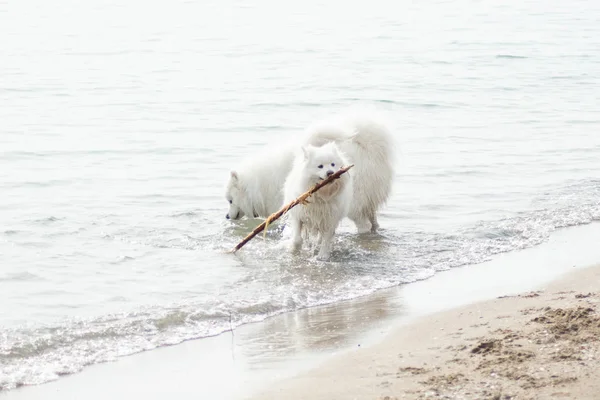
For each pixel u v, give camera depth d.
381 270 8.94
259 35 33.97
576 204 11.45
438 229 10.53
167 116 19.08
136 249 9.77
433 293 8.09
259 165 11.07
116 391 5.91
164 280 8.63
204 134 17.14
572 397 5.13
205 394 5.78
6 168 14.21
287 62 27.36
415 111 19.61
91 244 9.95
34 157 15.07
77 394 5.88
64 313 7.64
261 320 7.47
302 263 9.23
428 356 6.09
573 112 19.02
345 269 8.98
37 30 35.06
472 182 12.98
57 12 41.06
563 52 29.05
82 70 25.83
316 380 5.84
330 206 9.26
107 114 19.33
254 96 21.59
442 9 44.16
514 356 5.83
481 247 9.69
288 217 10.56
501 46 30.75
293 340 6.88
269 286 8.43
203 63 27.16
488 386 5.38
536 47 30.34
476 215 11.12
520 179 13.07
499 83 23.38
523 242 9.84
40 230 10.50
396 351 6.33
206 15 40.69
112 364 6.45
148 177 13.63
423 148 15.57
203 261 9.32
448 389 5.39
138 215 11.31
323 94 21.83
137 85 23.30
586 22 38.00
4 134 17.06
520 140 16.16
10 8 42.12
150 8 43.25
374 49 30.22
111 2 45.41
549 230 10.30
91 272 8.91
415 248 9.73
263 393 5.68
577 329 6.29
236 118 18.84
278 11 42.59
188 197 12.37
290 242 9.80
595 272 8.34
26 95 21.70
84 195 12.43
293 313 7.66
